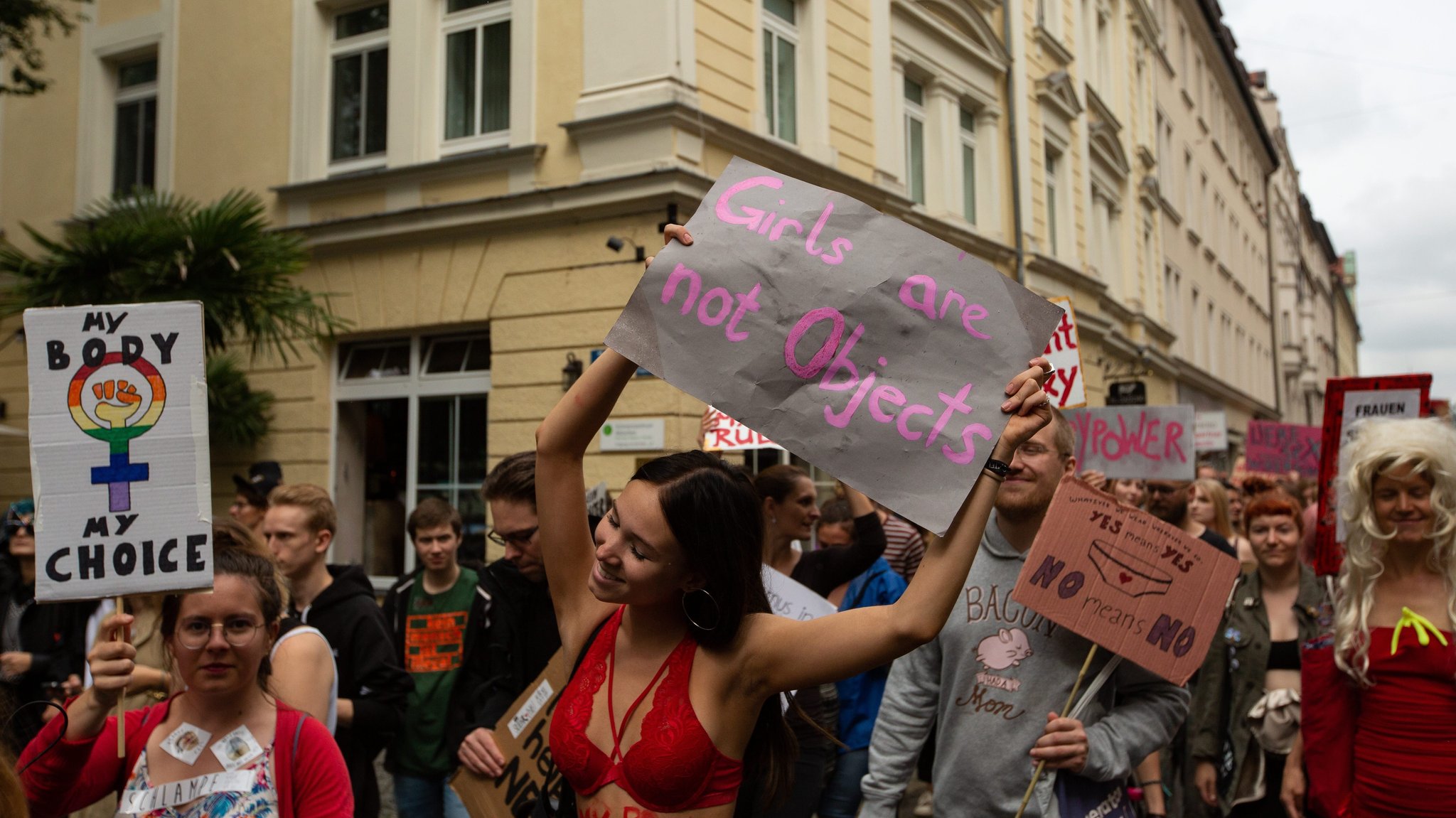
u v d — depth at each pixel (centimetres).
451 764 386
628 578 186
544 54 944
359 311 1037
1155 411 659
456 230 980
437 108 1013
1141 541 281
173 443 236
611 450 896
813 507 433
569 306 919
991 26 1455
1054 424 300
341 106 1077
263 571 239
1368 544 301
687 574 188
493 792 314
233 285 778
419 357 1023
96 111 1224
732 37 962
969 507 185
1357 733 305
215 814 224
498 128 981
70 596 229
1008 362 190
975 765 283
